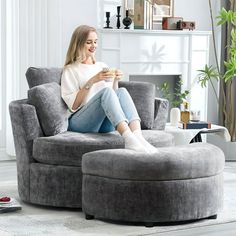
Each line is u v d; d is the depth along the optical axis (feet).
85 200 12.41
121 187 11.84
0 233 11.46
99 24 20.35
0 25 18.67
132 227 11.91
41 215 12.80
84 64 14.93
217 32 22.22
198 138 17.51
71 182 13.02
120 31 19.70
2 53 18.79
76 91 14.51
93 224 12.12
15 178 16.44
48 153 13.15
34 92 13.56
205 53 21.08
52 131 13.58
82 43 14.93
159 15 21.21
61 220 12.42
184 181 11.88
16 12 18.51
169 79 21.29
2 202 13.00
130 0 20.54
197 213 12.07
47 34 19.02
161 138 13.96
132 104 13.56
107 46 19.67
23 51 18.74
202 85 20.07
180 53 20.71
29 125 13.43
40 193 13.25
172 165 11.71
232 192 15.07
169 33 20.40
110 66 19.77
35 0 18.71
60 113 13.89
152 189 11.74
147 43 20.18
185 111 17.04
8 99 18.80
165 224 12.14
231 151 19.97
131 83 15.75
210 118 22.36
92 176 12.23
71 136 13.38
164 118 15.72
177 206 11.85
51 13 18.95
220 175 12.60
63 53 19.79
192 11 21.88
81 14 19.95
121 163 11.75
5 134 19.07
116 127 13.08
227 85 21.38
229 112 20.85
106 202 12.01
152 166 11.66
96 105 13.75
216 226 12.12
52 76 14.80
